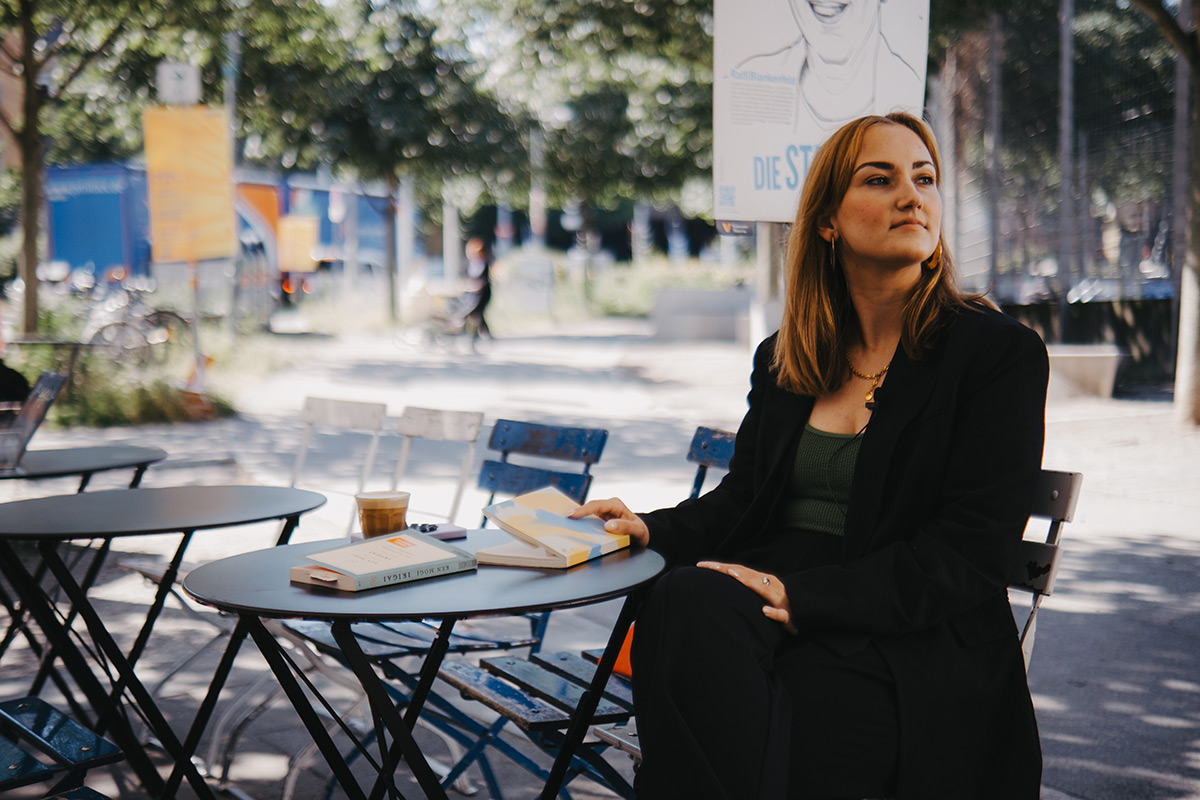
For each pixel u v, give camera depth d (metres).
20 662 4.57
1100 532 6.81
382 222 34.81
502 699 2.82
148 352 15.21
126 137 21.81
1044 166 14.48
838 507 2.51
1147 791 3.40
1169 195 14.05
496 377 16.95
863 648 2.17
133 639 4.86
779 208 4.14
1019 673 2.25
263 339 21.12
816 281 2.57
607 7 13.71
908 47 4.22
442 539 2.67
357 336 25.95
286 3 16.42
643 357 20.95
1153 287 14.39
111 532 2.71
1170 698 4.18
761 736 1.95
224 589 2.16
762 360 2.83
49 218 24.91
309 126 23.39
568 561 2.31
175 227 12.52
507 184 27.31
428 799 2.03
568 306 37.38
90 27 14.55
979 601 2.21
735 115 4.05
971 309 2.42
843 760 2.11
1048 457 9.23
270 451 10.07
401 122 24.27
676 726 1.97
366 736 3.68
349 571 2.14
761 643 2.07
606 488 8.45
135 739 3.19
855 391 2.54
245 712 4.01
